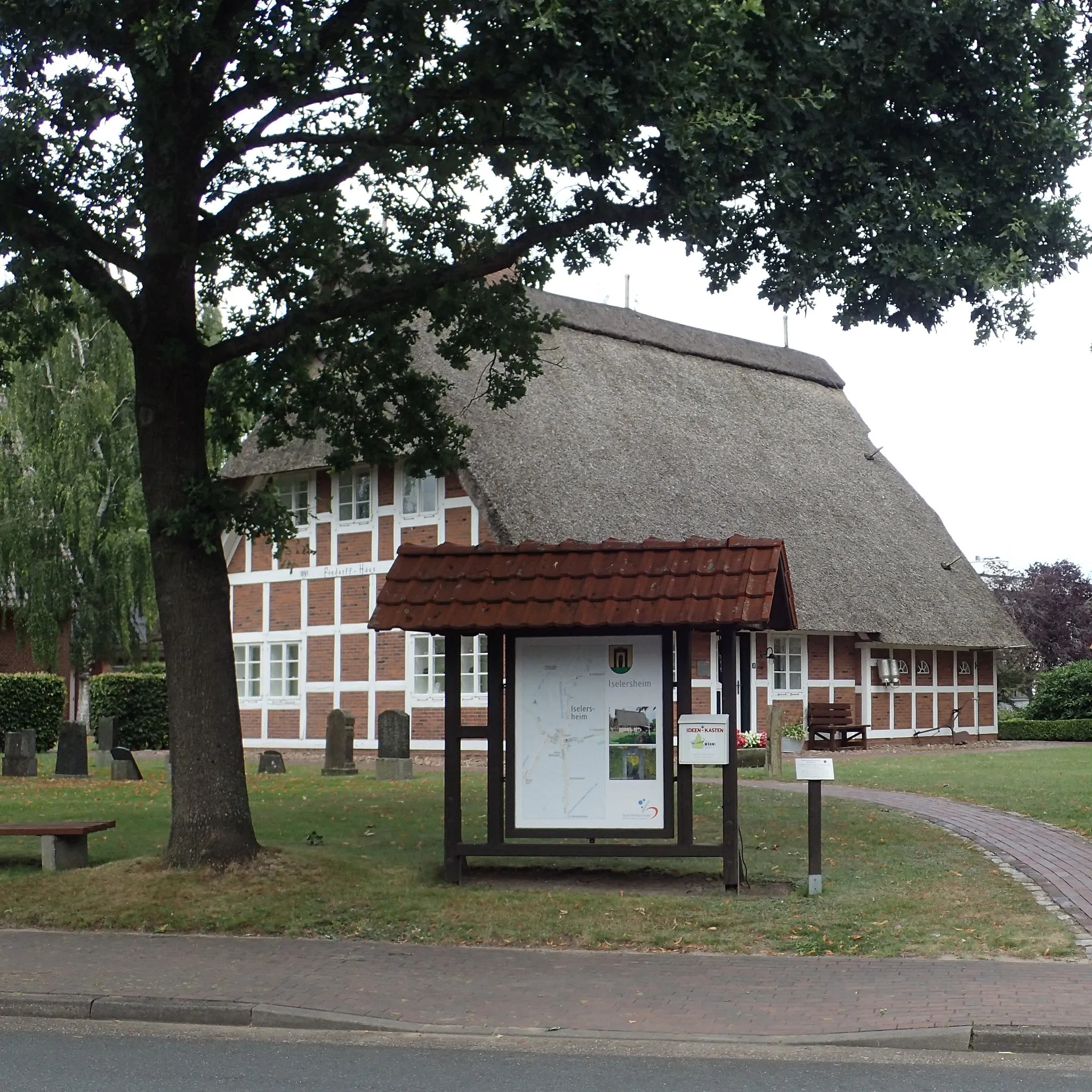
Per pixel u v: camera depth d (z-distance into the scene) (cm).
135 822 1675
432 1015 866
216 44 1184
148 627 4575
